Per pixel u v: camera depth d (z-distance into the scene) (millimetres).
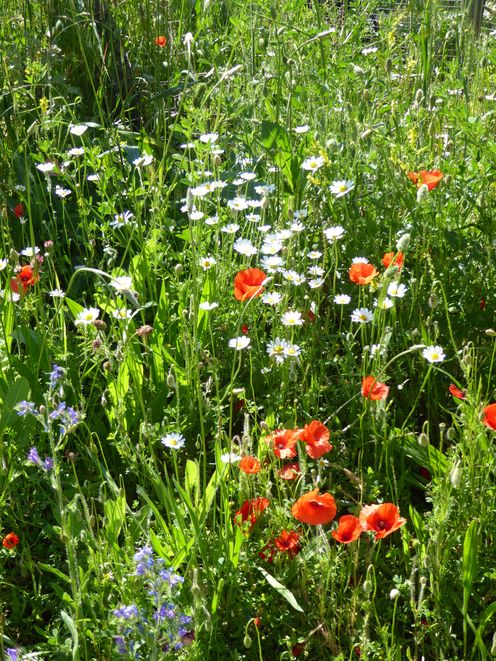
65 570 1380
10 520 1415
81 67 2459
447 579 1327
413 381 1704
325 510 1217
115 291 1750
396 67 2680
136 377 1535
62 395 1320
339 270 1857
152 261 1834
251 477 1380
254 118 2131
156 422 1613
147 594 1211
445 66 2969
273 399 1565
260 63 2436
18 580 1396
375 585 1257
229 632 1304
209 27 2611
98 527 1320
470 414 1361
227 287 1781
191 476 1365
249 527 1326
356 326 1796
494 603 1219
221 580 1242
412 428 1662
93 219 2074
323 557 1277
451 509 1326
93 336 1642
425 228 1801
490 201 1947
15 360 1591
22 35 2428
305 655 1265
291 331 1608
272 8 2135
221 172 2043
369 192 1967
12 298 1652
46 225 1938
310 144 1999
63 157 1930
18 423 1482
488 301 1813
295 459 1515
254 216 1867
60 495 1179
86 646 1200
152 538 1246
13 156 2098
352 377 1597
